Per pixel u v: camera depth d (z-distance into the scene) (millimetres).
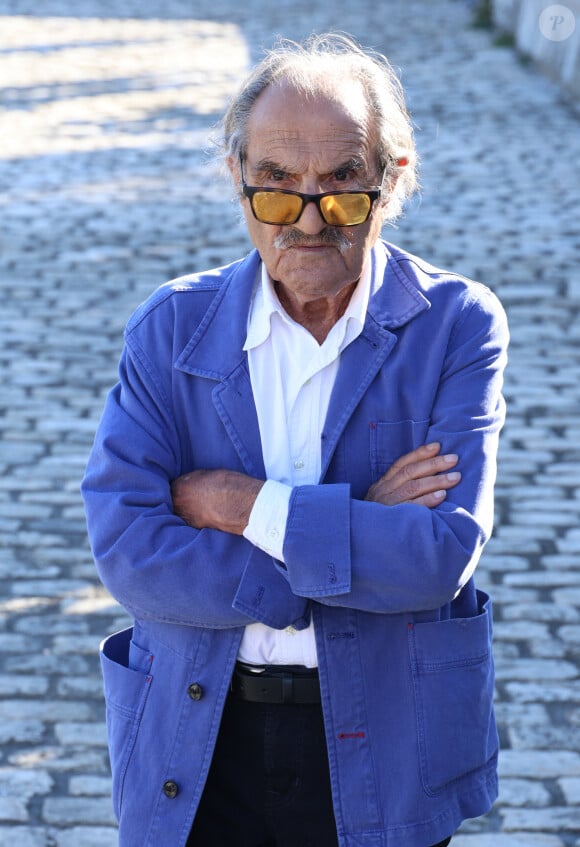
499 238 8039
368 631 1868
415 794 1841
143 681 1925
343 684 1853
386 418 1903
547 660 3863
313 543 1783
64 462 5238
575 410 5742
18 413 5660
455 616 1989
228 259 7609
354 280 1824
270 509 1818
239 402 1907
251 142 1769
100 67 13852
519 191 9195
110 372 6113
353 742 1851
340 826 1841
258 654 1893
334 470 1902
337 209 1744
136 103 12094
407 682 1871
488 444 1876
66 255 7684
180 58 14398
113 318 6746
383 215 1928
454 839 3062
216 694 1874
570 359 6285
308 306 1899
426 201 8852
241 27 16672
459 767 1878
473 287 1968
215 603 1825
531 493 5008
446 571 1786
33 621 4051
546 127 11242
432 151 10297
